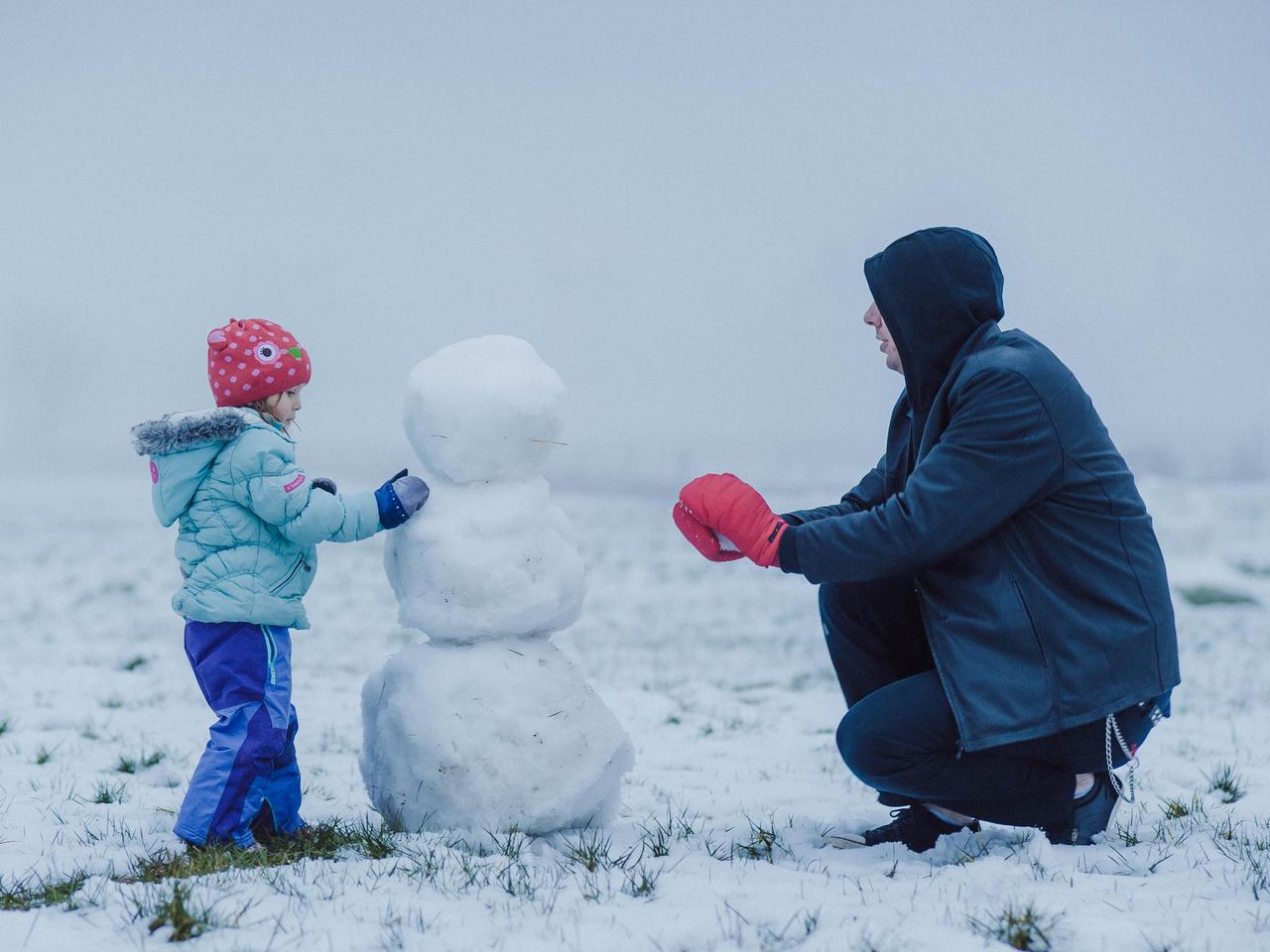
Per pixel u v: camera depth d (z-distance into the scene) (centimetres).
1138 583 345
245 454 371
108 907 309
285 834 378
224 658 372
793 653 1058
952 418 349
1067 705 336
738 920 303
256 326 399
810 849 385
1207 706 757
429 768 373
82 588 1477
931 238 369
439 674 377
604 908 313
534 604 379
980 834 377
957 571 352
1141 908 302
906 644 392
